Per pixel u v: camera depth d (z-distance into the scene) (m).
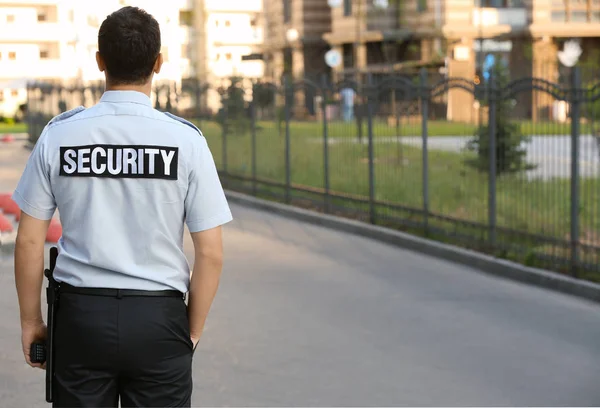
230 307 8.91
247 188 19.81
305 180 17.06
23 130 59.06
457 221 12.68
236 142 20.48
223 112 21.20
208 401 6.12
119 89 3.27
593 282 9.93
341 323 8.34
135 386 3.24
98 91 34.72
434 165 13.18
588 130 10.29
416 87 13.46
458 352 7.43
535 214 11.19
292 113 17.55
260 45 65.12
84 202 3.21
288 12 61.97
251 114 19.45
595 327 8.33
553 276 10.09
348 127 15.48
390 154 14.27
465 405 6.13
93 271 3.20
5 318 8.22
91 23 56.44
